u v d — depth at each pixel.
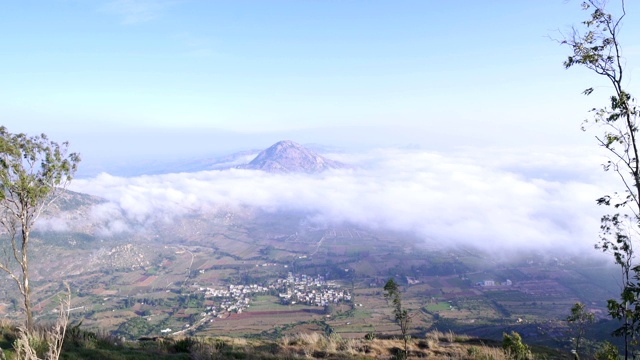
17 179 14.43
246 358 13.52
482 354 15.23
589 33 9.83
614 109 9.30
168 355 13.18
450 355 15.68
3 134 14.38
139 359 12.27
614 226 11.65
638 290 8.72
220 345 16.05
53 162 15.36
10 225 15.23
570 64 10.14
